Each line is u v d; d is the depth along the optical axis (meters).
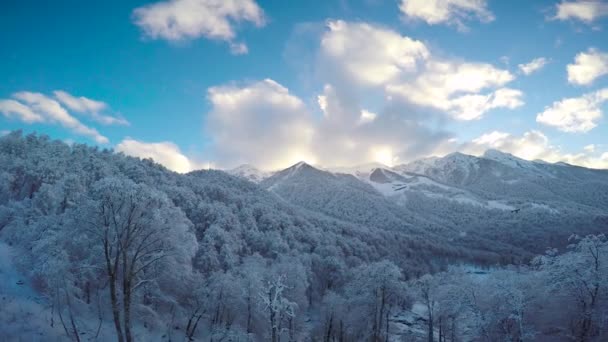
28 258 42.09
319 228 139.12
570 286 37.00
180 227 36.31
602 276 34.59
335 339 65.81
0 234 60.44
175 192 107.81
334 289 83.12
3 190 77.00
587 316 35.56
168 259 36.81
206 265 69.19
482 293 47.28
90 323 40.81
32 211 61.41
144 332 43.66
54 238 37.03
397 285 54.75
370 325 56.91
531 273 48.88
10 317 34.56
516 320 41.41
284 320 56.81
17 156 96.38
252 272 54.00
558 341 40.22
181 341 46.41
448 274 71.00
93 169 101.19
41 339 32.97
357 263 106.81
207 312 54.59
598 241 36.66
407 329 74.94
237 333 46.75
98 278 45.09
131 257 34.62
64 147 117.31
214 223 94.31
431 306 61.22
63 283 36.88
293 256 89.31
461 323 57.47
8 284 41.34
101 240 30.20
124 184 29.69
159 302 49.44
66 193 65.69
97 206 28.88
